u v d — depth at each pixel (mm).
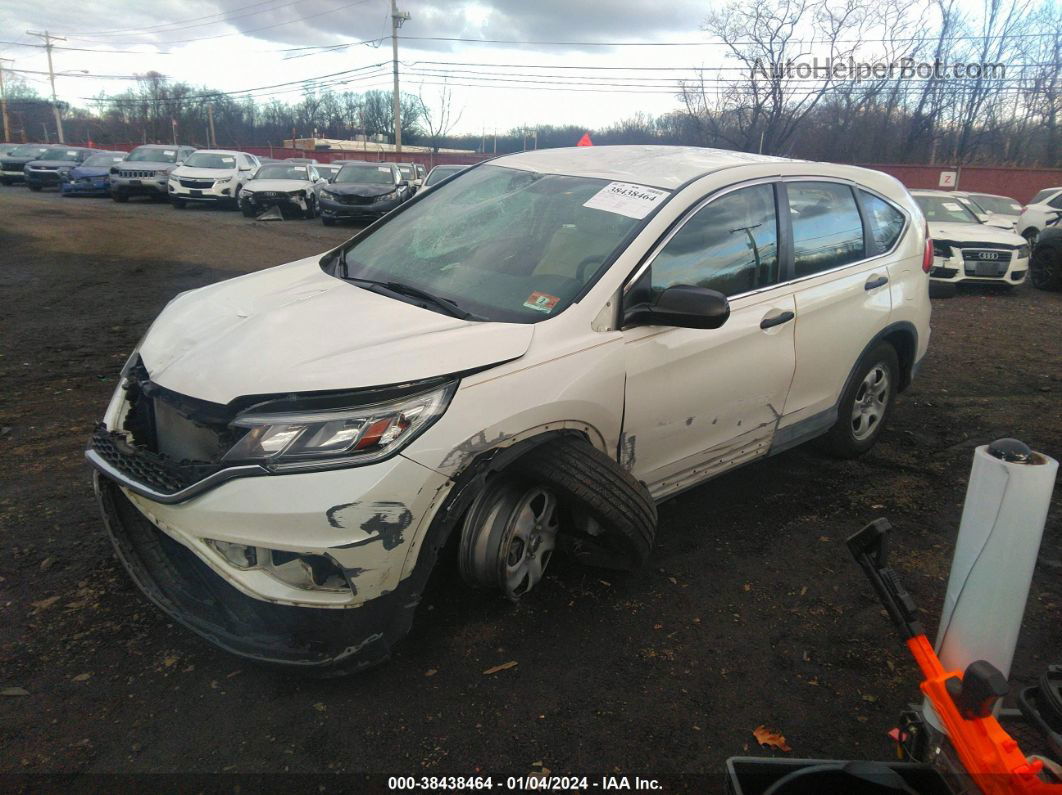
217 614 2643
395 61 45656
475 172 4246
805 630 3148
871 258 4512
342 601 2471
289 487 2393
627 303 3119
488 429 2617
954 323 9766
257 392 2516
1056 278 12695
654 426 3271
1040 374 7164
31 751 2363
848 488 4504
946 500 4375
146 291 9945
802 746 2527
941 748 1870
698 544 3801
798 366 3951
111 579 3256
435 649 2906
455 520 2617
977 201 18469
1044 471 1702
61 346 7020
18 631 2900
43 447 4617
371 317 2936
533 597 3260
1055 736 1671
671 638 3047
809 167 4234
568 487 2877
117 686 2654
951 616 1847
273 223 20391
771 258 3846
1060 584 3527
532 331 2883
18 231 15547
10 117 86875
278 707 2592
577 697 2697
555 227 3455
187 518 2502
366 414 2451
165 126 80438
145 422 2904
